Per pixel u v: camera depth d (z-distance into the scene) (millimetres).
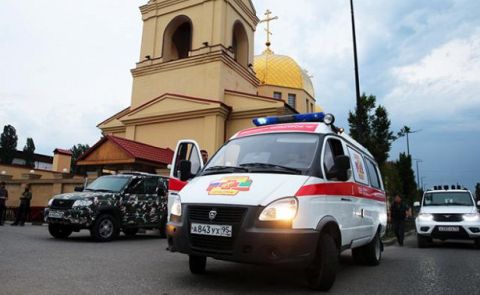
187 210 5121
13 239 9859
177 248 5086
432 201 13742
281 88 36375
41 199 20516
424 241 12594
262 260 4520
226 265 6883
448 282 6055
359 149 7934
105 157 19453
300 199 4852
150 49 26078
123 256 7723
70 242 9875
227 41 24453
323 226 5094
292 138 6086
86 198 10273
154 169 20516
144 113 24516
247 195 4836
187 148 8281
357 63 16219
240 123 22797
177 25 26391
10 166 29062
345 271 7121
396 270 7297
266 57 37844
